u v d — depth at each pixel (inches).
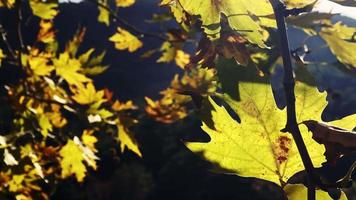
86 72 150.9
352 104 625.9
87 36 880.3
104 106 151.3
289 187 33.9
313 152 33.9
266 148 34.0
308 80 34.4
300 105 34.2
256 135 34.2
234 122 34.1
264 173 34.3
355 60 47.0
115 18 146.7
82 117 145.3
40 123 143.9
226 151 34.4
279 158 34.2
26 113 142.8
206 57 35.7
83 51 866.8
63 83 163.5
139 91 1167.0
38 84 147.0
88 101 145.9
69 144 142.6
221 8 35.2
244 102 33.8
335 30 48.5
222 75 33.7
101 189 725.3
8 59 141.0
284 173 34.2
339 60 47.8
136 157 850.8
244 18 34.8
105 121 146.9
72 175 149.2
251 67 33.6
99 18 157.0
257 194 657.6
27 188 133.7
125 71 1158.3
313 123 31.5
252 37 34.2
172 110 151.6
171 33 131.0
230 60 33.7
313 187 28.7
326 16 48.9
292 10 32.0
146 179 787.4
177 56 153.3
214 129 34.3
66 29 857.5
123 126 147.9
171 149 829.2
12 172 126.6
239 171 34.5
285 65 31.0
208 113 34.4
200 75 135.1
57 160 144.5
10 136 134.6
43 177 130.2
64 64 146.3
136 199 763.4
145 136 844.6
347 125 34.1
